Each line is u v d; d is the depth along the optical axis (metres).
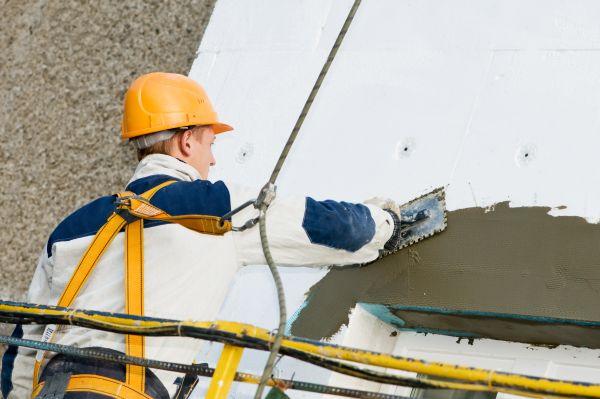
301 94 8.85
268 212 6.59
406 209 7.57
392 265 7.45
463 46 8.09
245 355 7.82
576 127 7.18
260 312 7.93
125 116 7.26
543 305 6.73
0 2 14.05
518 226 7.06
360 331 7.57
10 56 13.56
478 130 7.62
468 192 7.38
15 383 6.89
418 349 7.81
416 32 8.42
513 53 7.79
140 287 6.24
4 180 12.77
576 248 6.77
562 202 6.95
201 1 12.27
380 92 8.32
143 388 6.16
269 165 8.61
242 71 9.36
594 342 6.91
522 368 7.27
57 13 13.43
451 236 7.29
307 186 8.25
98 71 12.68
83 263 6.43
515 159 7.32
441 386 4.91
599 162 6.96
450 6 8.34
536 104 7.45
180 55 12.07
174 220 6.38
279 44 9.32
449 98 7.91
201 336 5.46
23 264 12.24
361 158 8.11
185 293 6.39
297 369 7.59
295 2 9.45
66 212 12.16
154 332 5.59
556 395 4.60
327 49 8.96
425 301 7.19
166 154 7.05
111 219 6.47
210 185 6.52
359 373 5.15
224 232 6.42
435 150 7.73
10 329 9.37
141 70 12.30
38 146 12.73
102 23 12.93
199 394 7.89
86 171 12.20
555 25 7.71
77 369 6.21
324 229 6.61
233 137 8.99
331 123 8.46
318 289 7.77
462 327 7.43
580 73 7.39
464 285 7.09
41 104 12.97
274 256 6.68
